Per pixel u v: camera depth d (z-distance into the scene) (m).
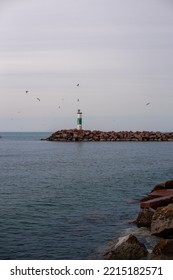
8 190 34.09
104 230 20.25
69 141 154.12
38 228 20.84
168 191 25.09
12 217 23.47
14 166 58.44
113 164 61.91
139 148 109.94
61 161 68.19
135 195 31.58
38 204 27.62
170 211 17.67
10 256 16.47
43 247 17.56
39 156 80.69
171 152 92.38
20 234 19.66
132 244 15.12
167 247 14.45
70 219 22.89
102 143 141.62
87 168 55.12
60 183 38.84
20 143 157.38
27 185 37.38
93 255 16.44
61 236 19.25
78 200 29.17
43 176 45.06
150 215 20.28
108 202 28.36
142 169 53.78
